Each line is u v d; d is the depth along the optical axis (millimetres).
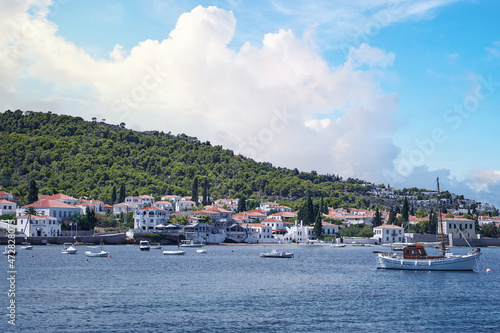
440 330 67438
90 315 72938
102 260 155250
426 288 101000
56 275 114438
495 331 67250
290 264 153500
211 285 102688
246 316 73625
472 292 96188
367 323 70438
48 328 65688
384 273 127375
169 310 76938
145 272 124125
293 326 68438
